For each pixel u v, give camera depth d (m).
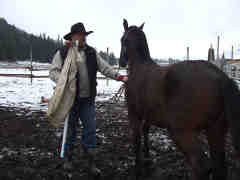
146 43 3.88
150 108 3.27
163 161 4.19
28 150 4.60
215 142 2.93
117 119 7.11
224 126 2.89
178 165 4.02
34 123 6.46
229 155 4.34
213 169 2.93
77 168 3.92
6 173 3.63
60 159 4.12
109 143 5.04
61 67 3.92
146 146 4.29
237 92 2.72
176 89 2.88
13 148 4.69
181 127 2.89
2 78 19.86
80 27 3.81
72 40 3.86
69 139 4.07
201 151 2.87
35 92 12.53
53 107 3.72
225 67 16.02
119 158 4.30
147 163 4.03
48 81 18.36
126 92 3.83
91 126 3.95
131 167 3.99
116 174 3.78
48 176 3.63
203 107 2.75
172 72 2.97
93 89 3.93
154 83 3.17
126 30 4.18
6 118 6.91
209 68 2.86
